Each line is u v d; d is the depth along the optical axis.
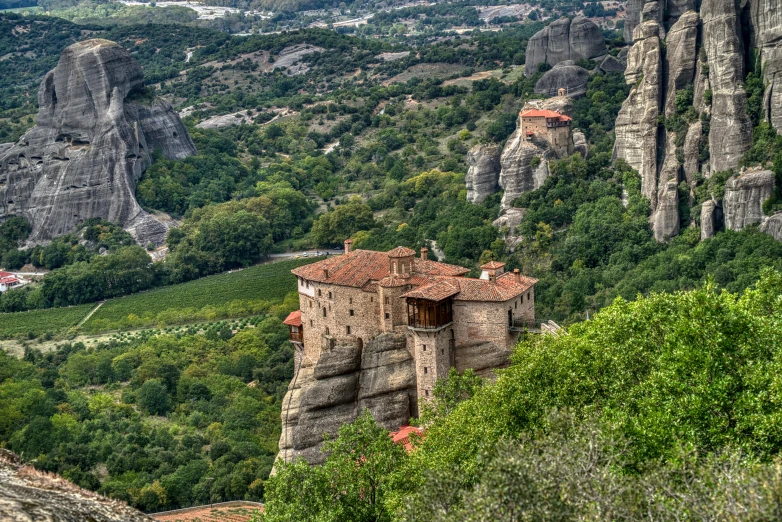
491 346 120.56
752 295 94.94
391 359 125.69
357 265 133.62
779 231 176.25
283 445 131.88
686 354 73.81
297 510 82.50
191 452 158.38
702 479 55.19
